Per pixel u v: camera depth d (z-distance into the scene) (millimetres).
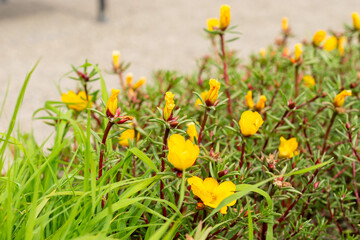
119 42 2492
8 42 2463
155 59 2248
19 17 2932
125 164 733
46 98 1812
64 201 742
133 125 795
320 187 768
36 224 712
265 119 888
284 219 777
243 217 714
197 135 770
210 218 724
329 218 828
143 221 738
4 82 1957
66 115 835
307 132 882
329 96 821
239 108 928
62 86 1929
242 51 2352
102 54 2311
